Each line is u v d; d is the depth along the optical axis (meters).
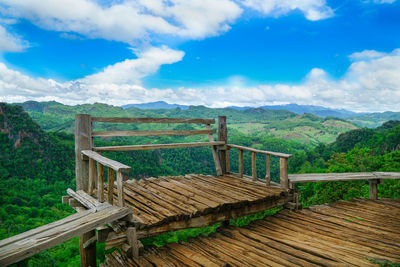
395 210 4.49
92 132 4.16
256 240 3.26
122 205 2.78
